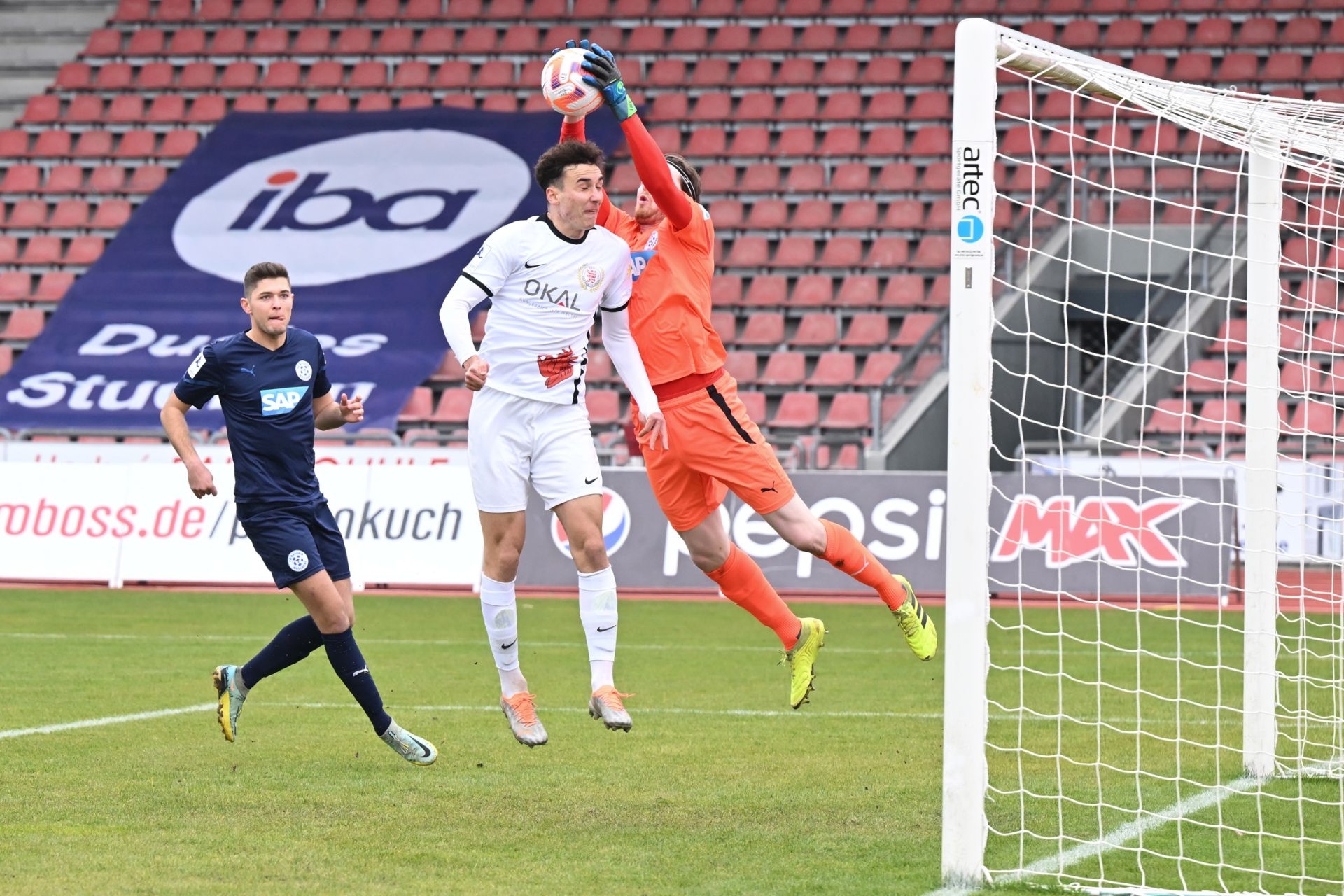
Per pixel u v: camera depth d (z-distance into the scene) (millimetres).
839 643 37125
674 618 43219
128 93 88312
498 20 89250
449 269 73625
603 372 67875
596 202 18797
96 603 45719
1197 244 63125
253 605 45500
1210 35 78750
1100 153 72000
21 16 93938
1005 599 47750
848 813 17906
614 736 23547
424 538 49750
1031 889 14414
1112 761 21797
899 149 77875
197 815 17484
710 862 15438
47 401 67812
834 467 58062
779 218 75562
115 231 80625
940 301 69562
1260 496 21016
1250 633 20984
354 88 86438
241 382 19750
